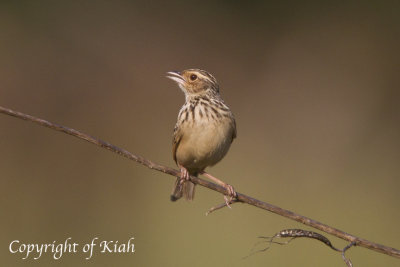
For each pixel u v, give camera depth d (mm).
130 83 17172
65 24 17531
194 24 18594
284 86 17672
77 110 16469
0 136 14898
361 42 18141
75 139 14992
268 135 16188
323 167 14914
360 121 16719
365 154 15688
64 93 16703
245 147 15391
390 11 18141
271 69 18109
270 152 15406
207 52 18375
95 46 17453
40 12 17453
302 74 17875
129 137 15797
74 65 17125
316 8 18828
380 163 15312
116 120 16234
